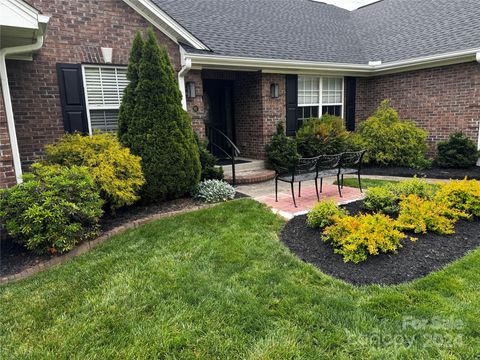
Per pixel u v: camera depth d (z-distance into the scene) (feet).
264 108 28.48
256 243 12.64
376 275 10.06
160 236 13.57
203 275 10.31
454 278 9.69
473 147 26.08
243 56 25.02
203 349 7.18
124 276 10.41
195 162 19.22
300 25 35.86
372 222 11.72
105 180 14.90
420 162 27.35
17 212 12.02
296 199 18.92
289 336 7.50
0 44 14.96
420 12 35.88
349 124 34.65
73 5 18.84
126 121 17.81
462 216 14.12
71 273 10.85
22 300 9.43
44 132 18.74
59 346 7.47
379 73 33.22
